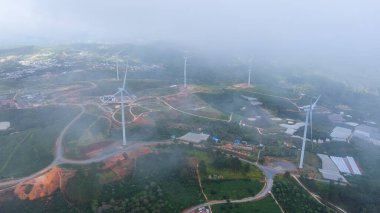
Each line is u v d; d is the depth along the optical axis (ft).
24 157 597.11
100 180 530.27
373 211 489.26
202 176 550.77
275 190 520.01
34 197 493.77
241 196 506.48
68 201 491.31
